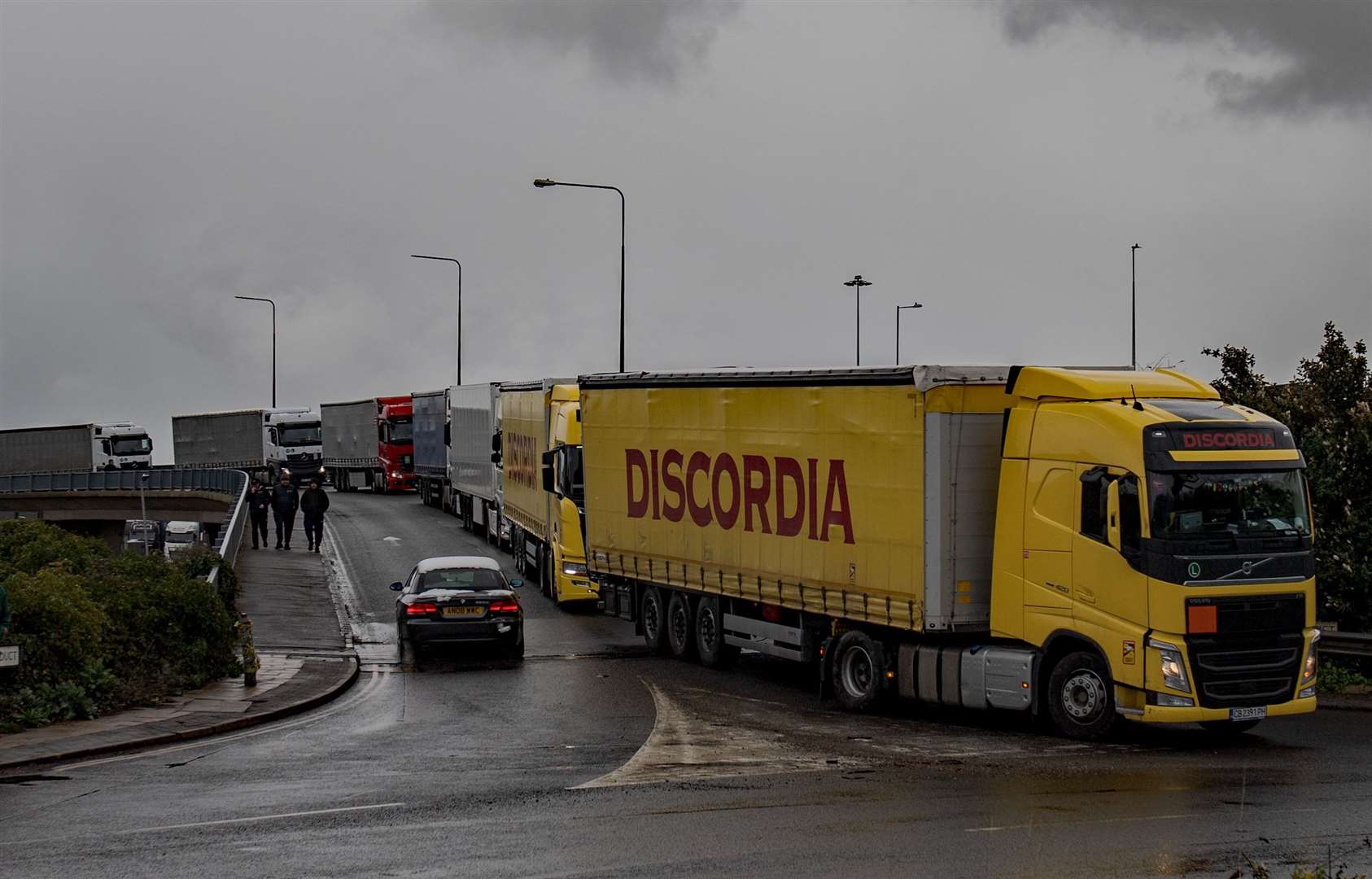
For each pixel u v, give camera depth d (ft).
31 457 324.60
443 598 85.40
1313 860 36.19
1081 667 58.13
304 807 44.70
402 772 51.49
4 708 61.05
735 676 79.77
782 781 48.67
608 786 47.85
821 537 69.51
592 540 94.32
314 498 152.97
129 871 36.32
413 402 232.53
